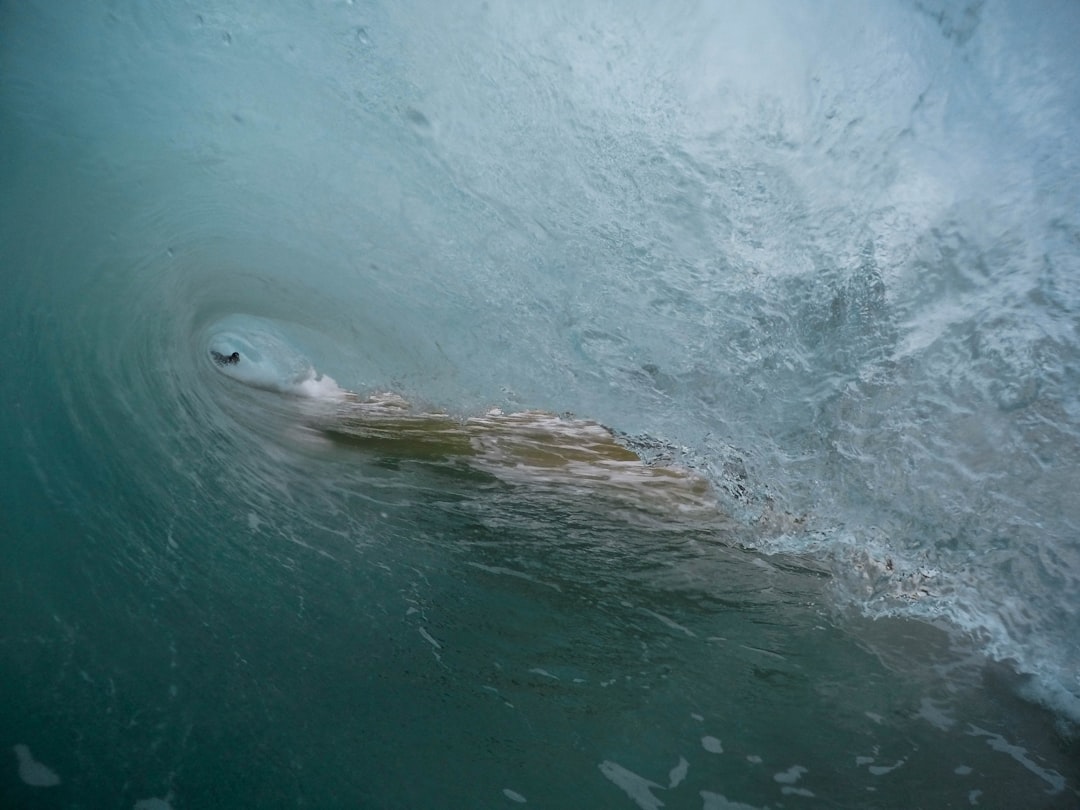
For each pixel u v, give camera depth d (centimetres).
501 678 272
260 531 330
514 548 354
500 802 223
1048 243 354
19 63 411
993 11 375
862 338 379
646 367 420
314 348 463
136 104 415
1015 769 266
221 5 402
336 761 227
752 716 272
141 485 326
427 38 398
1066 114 363
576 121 400
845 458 380
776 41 388
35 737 212
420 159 409
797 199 389
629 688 277
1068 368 343
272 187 420
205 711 234
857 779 251
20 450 310
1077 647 325
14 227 380
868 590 353
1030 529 342
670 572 351
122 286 404
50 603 255
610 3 390
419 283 430
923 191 372
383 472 405
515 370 439
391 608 301
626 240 407
